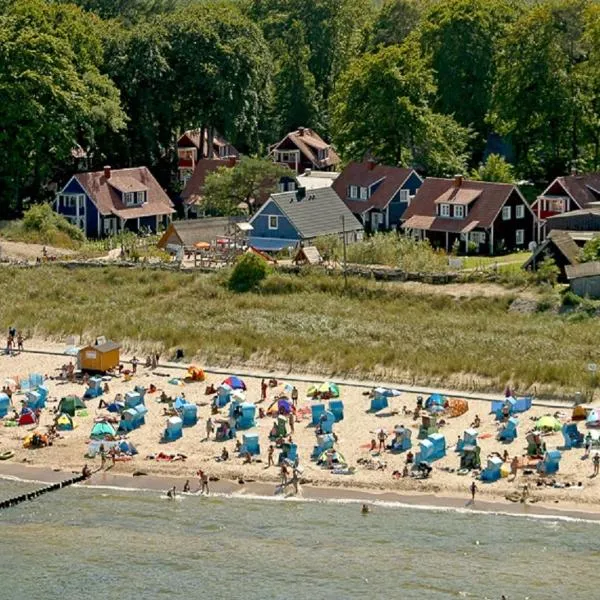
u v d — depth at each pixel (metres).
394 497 177.38
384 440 192.12
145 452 194.25
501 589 151.62
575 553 160.25
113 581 156.00
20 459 193.62
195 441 197.25
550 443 189.00
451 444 191.50
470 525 168.50
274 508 175.62
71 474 188.25
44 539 167.88
